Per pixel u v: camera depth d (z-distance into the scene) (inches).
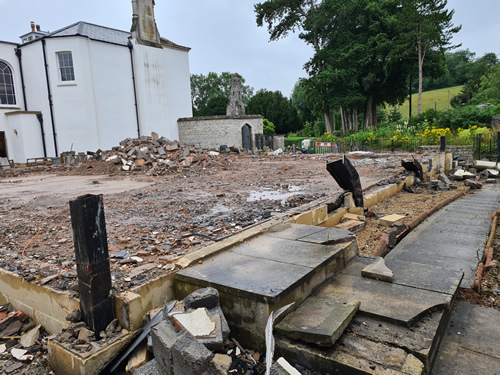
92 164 673.0
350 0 1370.6
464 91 2524.6
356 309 122.6
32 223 251.4
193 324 106.1
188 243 178.4
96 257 113.6
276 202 291.6
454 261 203.5
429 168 504.4
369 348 106.3
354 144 951.6
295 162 690.8
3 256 172.2
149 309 124.4
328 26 1488.7
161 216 258.1
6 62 949.8
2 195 403.5
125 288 122.7
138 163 619.2
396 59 1341.0
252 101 2333.9
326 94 1531.7
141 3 1063.0
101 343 110.2
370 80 1396.4
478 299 158.1
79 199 109.9
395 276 149.7
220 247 157.3
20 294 146.2
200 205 294.0
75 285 129.3
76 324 116.3
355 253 171.2
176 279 134.0
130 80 1063.0
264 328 113.7
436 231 265.4
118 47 1027.9
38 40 933.2
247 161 745.6
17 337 134.3
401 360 100.1
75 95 956.6
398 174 453.1
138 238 199.0
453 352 120.3
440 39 1328.7
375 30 1392.7
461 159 707.4
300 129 2399.1
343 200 273.0
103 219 115.6
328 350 106.5
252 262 141.9
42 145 972.6
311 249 155.5
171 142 730.8
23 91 982.4
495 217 292.5
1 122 943.0
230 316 122.0
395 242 236.4
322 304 125.7
